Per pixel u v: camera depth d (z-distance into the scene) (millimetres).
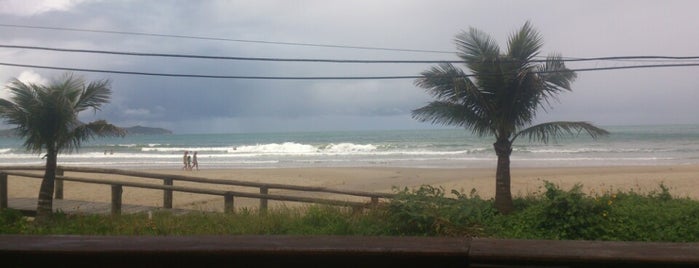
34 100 12664
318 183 28359
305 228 9328
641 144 62469
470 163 42500
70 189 24375
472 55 12375
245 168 41062
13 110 12586
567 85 12453
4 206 14703
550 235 9172
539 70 12258
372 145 68938
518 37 12172
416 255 3010
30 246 3201
